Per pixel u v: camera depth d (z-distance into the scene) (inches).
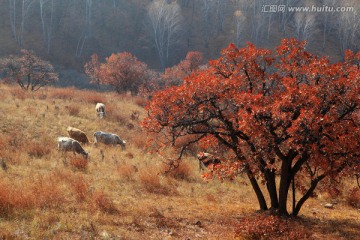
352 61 1027.3
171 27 7751.0
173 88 1014.4
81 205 964.0
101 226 816.9
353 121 946.7
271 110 894.4
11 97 2384.4
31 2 7101.4
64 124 2065.7
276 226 901.8
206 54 7637.8
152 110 1008.2
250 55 1066.7
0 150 1480.1
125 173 1421.0
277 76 1083.9
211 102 1003.9
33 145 1615.4
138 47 7367.1
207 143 1170.0
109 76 3863.2
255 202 1371.8
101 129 2177.7
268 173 1107.3
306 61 1061.1
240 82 1005.8
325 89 916.0
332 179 996.6
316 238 912.3
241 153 1012.5
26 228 737.6
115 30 7573.8
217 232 904.3
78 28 7194.9
